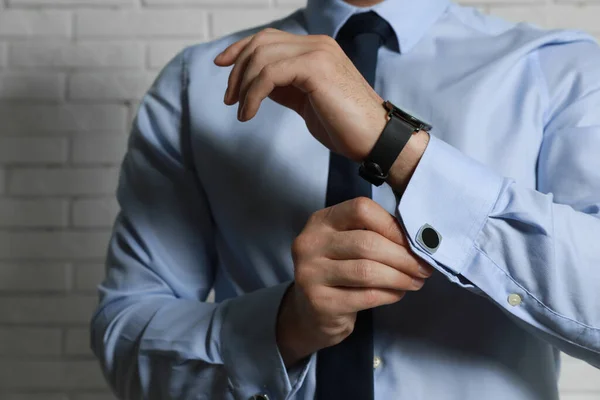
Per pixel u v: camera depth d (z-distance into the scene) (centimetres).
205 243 107
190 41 178
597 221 80
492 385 87
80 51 180
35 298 182
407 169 78
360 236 77
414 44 101
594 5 174
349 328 80
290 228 97
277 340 87
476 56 98
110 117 180
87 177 181
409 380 87
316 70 76
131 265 106
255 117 101
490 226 77
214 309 94
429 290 89
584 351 79
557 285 76
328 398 85
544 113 92
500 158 91
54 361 182
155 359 94
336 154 92
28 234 182
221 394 90
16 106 181
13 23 181
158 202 107
